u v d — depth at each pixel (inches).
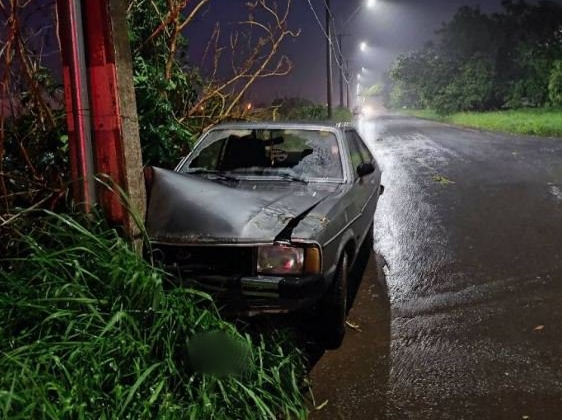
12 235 147.7
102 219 139.3
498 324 169.0
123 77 144.2
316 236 134.6
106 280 119.5
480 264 227.8
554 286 199.5
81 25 138.7
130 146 145.6
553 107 1449.3
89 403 94.4
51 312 108.7
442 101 2032.5
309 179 186.4
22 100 200.8
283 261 132.6
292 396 121.1
